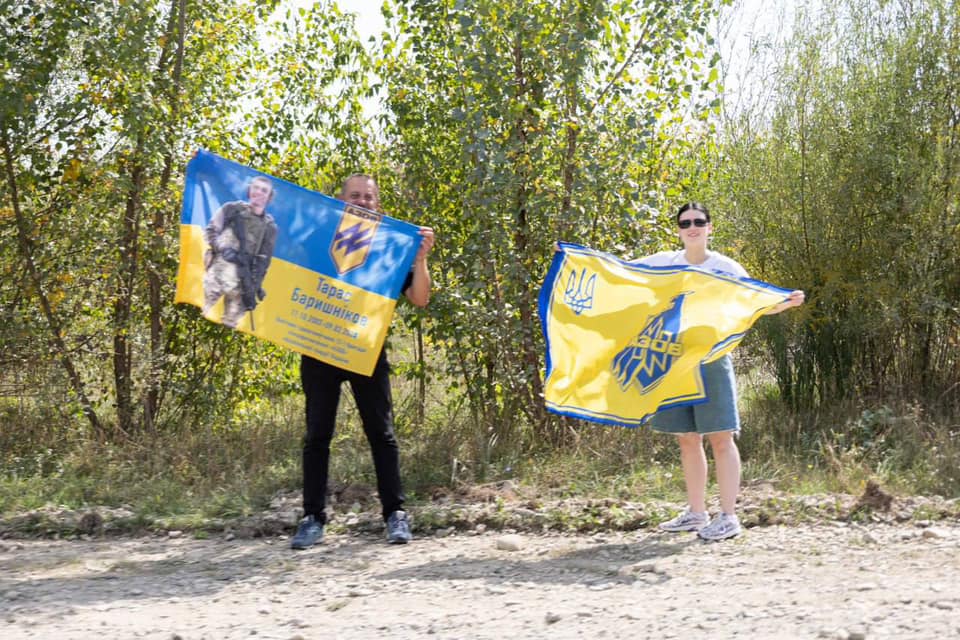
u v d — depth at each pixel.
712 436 5.80
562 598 4.61
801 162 9.48
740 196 9.86
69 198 8.77
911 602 4.23
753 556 5.33
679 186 9.25
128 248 8.89
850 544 5.52
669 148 9.13
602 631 4.05
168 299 9.26
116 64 8.52
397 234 6.00
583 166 8.40
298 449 8.41
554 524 6.25
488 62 8.15
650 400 5.68
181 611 4.59
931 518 6.07
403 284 6.00
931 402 8.98
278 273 5.93
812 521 6.09
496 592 4.76
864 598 4.35
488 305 8.59
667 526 5.98
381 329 5.90
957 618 3.95
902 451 7.53
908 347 9.38
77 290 8.83
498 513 6.42
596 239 8.54
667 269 5.83
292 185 6.03
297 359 9.97
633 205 8.45
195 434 8.71
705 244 5.93
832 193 9.24
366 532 6.32
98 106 8.74
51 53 8.53
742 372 10.20
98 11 8.42
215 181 5.96
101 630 4.27
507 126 8.33
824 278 9.32
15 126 8.43
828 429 8.43
